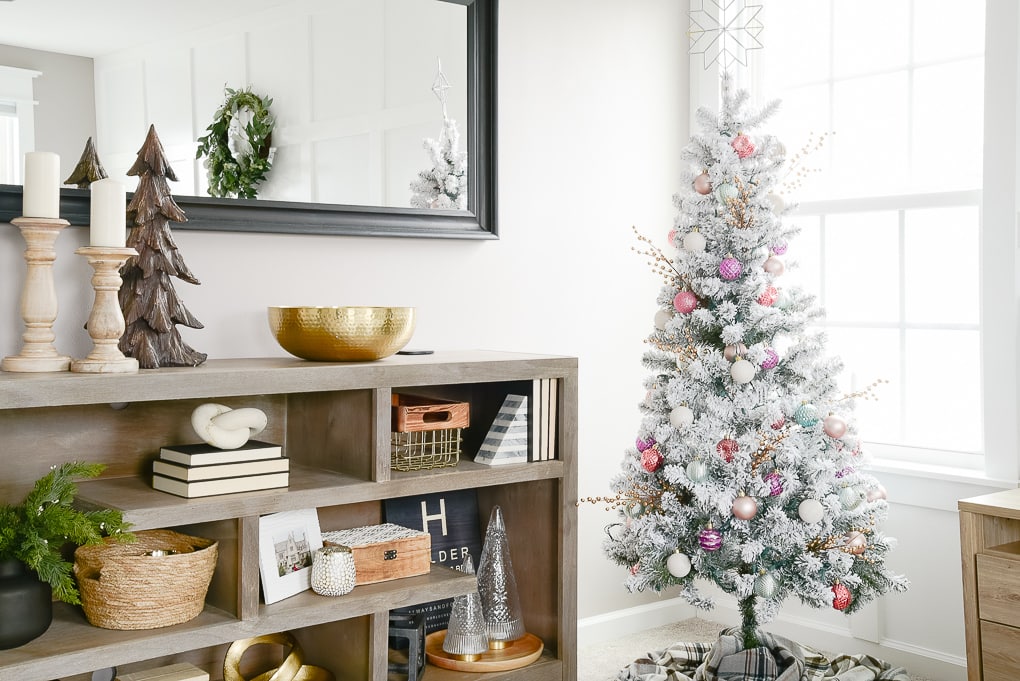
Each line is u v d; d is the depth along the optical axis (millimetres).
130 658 1889
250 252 2488
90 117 2236
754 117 2701
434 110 2777
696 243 2641
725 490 2564
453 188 2832
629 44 3332
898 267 3180
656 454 2645
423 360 2408
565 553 2584
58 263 2221
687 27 3523
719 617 3512
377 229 2664
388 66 2686
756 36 3496
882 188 3207
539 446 2562
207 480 2027
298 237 2564
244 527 2039
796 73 3434
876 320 3262
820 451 2602
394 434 2580
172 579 1970
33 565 1764
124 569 1936
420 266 2814
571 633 2596
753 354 2594
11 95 2137
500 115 2979
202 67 2385
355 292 2680
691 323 2693
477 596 2549
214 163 2406
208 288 2424
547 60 3098
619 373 3342
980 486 2795
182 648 1955
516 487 2738
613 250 3305
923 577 2953
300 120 2541
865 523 2588
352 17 2615
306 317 2230
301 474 2318
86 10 2227
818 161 3381
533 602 2689
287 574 2201
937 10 3072
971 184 3006
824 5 3346
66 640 1897
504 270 3012
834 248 3354
